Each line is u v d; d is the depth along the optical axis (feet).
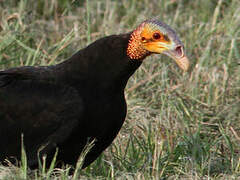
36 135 40.22
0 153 40.83
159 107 52.03
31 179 40.19
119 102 40.27
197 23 60.85
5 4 62.08
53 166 39.01
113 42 40.14
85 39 58.54
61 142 39.68
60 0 63.72
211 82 53.21
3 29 56.34
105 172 42.45
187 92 53.52
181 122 49.16
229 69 54.44
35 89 40.40
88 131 39.70
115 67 39.88
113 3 64.90
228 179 42.06
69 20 61.87
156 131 46.96
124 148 45.68
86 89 39.73
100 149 40.88
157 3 65.05
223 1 65.62
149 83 53.83
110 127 40.11
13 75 40.91
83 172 41.75
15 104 40.29
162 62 55.72
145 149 44.27
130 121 48.85
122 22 61.11
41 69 41.09
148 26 40.29
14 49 54.24
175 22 62.18
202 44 58.70
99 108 39.58
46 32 59.88
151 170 42.60
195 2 66.23
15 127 40.34
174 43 40.22
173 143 45.85
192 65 56.08
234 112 51.08
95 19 62.75
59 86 40.19
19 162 40.75
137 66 40.81
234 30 58.23
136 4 65.51
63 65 40.68
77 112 39.40
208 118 51.11
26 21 58.34
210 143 46.57
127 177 40.75
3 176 39.17
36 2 64.03
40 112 39.99
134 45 40.32
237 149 47.24
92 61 39.93
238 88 53.62
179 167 43.42
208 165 43.57
